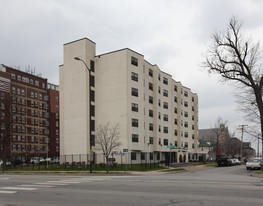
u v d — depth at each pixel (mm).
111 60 47000
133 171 30766
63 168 37562
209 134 109812
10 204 9773
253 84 27766
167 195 10812
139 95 47562
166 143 56531
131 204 9227
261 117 27453
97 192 12023
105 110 46562
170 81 60219
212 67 29484
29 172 31859
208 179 17938
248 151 119688
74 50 47906
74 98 47125
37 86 83938
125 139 44062
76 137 46156
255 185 13828
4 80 70688
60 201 10156
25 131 76938
